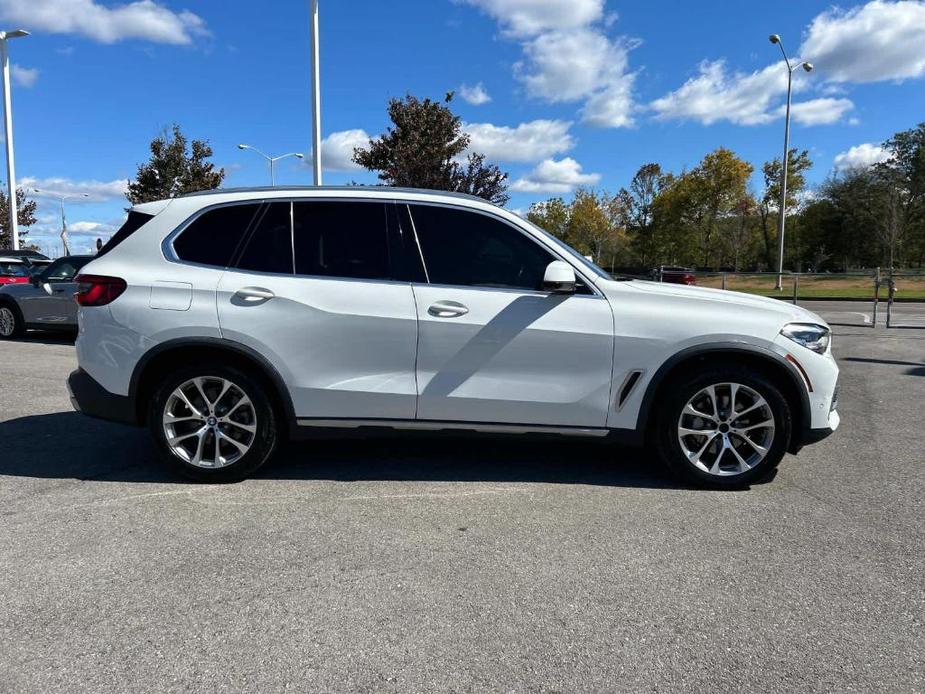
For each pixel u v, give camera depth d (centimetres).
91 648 248
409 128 1808
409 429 418
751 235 5781
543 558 322
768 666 239
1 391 705
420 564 315
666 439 415
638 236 6594
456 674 234
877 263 5700
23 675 232
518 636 257
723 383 407
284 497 402
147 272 416
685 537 347
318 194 428
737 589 294
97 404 420
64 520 365
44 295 1138
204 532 350
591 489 419
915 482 436
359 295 409
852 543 341
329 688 226
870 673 235
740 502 398
